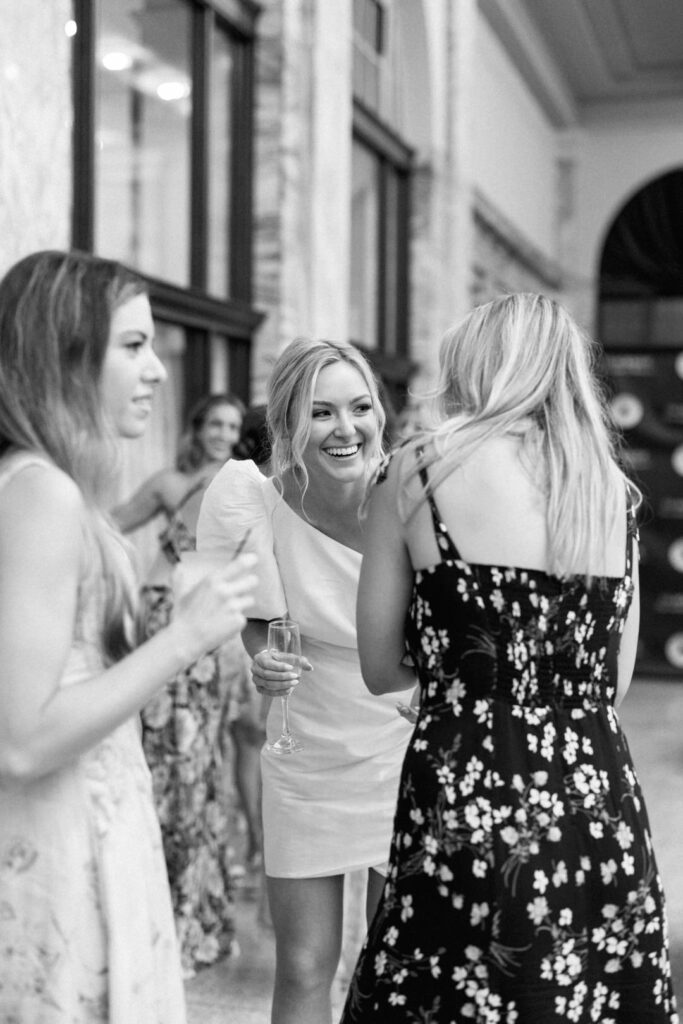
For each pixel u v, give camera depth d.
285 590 2.68
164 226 6.17
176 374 6.32
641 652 11.30
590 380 2.09
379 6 9.30
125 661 1.68
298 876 2.62
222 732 4.15
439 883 1.90
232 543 2.70
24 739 1.60
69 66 4.69
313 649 2.67
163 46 6.08
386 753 2.65
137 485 5.92
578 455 1.99
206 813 4.00
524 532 1.95
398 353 10.13
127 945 1.73
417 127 10.09
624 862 1.92
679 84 14.45
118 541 1.79
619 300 15.12
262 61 7.00
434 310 10.20
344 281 7.78
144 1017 1.75
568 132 15.12
